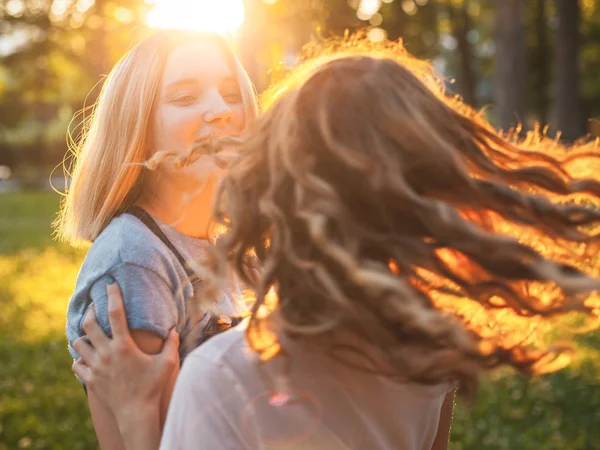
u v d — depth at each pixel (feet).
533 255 3.38
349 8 41.16
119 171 5.48
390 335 3.28
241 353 3.51
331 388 3.55
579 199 3.94
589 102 116.67
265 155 3.61
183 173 5.38
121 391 4.60
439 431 5.02
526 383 20.42
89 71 93.40
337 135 3.43
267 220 3.58
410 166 3.42
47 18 92.22
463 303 3.87
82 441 17.06
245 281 3.67
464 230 3.29
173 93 5.52
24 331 28.09
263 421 3.44
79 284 5.02
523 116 49.37
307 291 3.34
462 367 3.31
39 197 91.40
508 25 49.26
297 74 4.15
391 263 3.45
